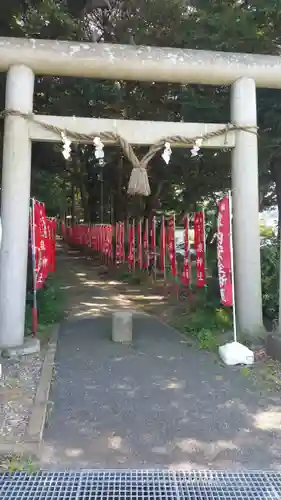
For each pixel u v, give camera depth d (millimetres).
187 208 16203
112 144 7473
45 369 6035
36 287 8055
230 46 9062
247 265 7453
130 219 21234
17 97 6984
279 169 10844
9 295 6879
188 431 4270
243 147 7516
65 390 5395
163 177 15461
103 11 10922
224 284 7129
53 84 10594
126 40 10406
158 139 7328
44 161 12430
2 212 6957
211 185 13547
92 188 25422
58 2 10062
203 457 3779
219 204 7398
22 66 7004
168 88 11039
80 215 39500
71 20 9312
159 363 6559
